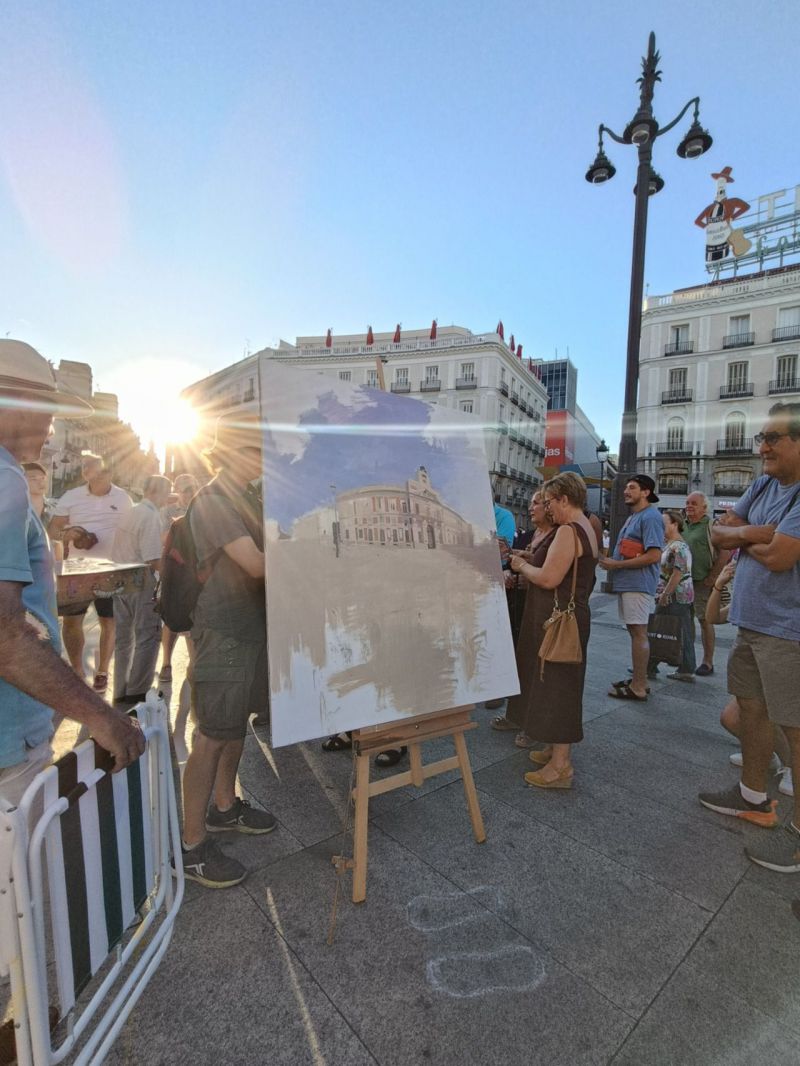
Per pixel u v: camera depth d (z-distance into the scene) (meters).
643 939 1.80
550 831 2.43
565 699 2.71
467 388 46.69
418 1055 1.39
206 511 2.00
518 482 52.75
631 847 2.32
